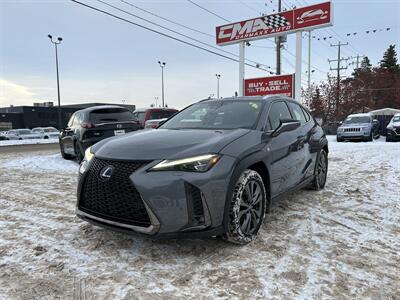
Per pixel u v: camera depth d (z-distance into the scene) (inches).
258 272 110.5
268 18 655.1
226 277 107.2
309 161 196.7
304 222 159.2
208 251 125.7
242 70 705.0
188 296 96.6
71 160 406.9
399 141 673.0
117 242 134.4
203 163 115.2
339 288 101.5
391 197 203.9
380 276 109.0
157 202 110.0
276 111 173.8
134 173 113.5
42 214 173.5
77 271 111.3
